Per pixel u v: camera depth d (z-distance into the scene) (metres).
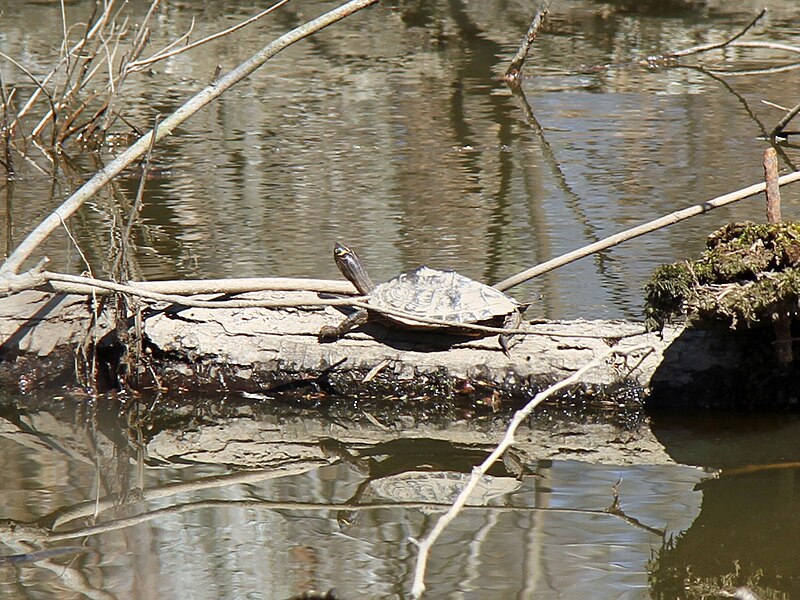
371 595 5.93
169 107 20.19
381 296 9.25
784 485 7.46
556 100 20.20
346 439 8.64
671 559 6.34
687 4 28.81
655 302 8.13
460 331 9.12
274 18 28.25
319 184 15.39
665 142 17.17
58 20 27.36
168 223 13.60
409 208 14.12
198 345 9.39
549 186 14.95
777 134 17.30
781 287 7.75
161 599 5.91
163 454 8.34
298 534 6.80
